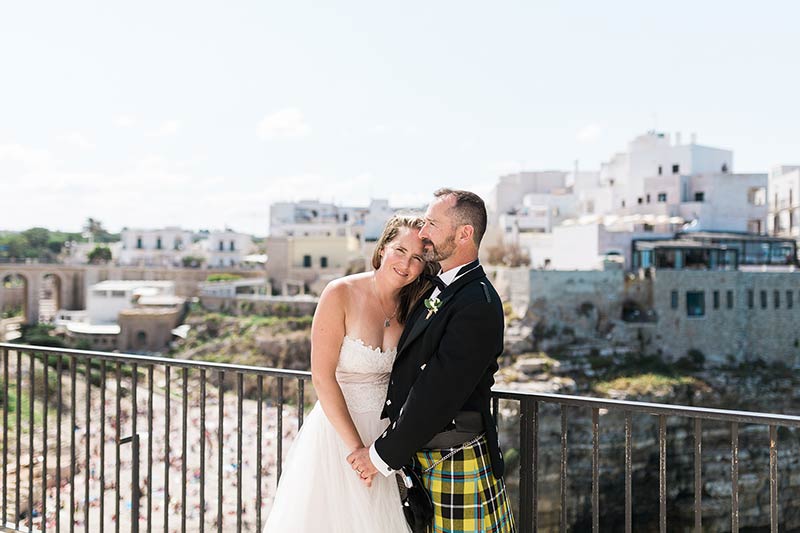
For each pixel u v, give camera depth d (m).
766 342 40.84
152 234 95.00
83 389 18.03
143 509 8.09
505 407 29.23
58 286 73.56
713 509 28.67
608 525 28.89
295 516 3.31
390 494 3.29
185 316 54.53
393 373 3.15
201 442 4.30
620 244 47.34
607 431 30.14
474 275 3.04
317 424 3.41
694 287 40.38
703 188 58.28
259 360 42.91
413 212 3.41
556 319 39.19
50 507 7.96
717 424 31.25
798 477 30.03
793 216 60.81
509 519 3.21
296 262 69.88
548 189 75.69
